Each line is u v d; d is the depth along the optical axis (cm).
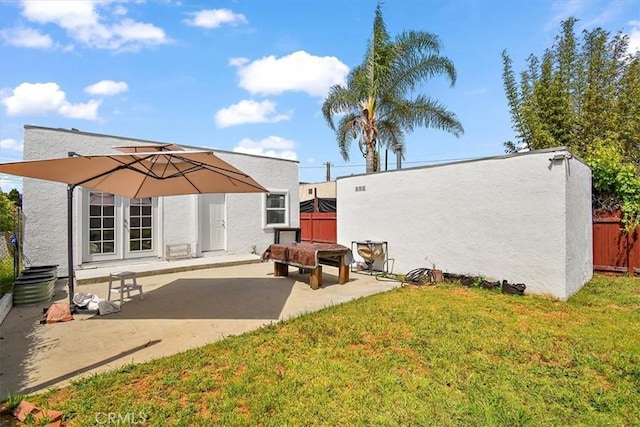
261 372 328
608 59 1145
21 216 793
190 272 884
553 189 604
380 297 617
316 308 554
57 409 265
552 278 604
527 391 299
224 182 631
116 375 321
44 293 591
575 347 389
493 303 568
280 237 1219
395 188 880
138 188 631
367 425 252
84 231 830
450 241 760
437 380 317
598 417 262
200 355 366
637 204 784
